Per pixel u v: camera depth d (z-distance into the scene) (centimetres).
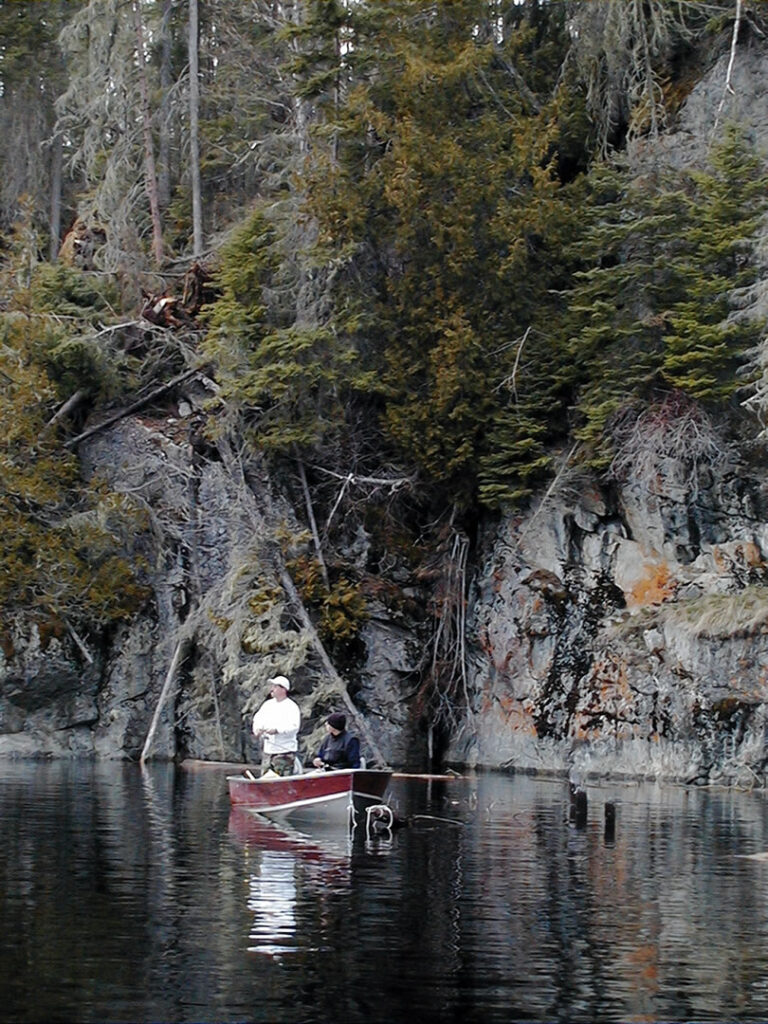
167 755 2828
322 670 2755
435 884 1176
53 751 2852
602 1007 789
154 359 3184
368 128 2992
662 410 2723
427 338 2902
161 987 802
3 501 2816
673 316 2709
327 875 1214
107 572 2867
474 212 2894
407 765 2792
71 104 3884
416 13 3052
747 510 2680
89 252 3525
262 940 926
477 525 2994
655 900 1128
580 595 2758
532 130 2938
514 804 1942
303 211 2919
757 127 3016
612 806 1834
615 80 3175
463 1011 770
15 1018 735
